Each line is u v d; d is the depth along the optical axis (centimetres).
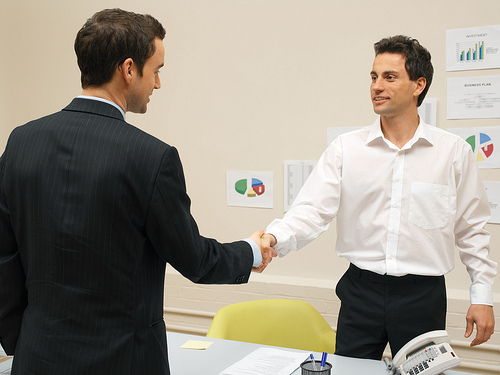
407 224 171
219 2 319
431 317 168
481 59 268
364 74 291
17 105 370
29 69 364
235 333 221
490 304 167
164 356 113
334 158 183
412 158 173
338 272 307
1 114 372
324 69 299
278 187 316
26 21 362
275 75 310
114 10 110
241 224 327
